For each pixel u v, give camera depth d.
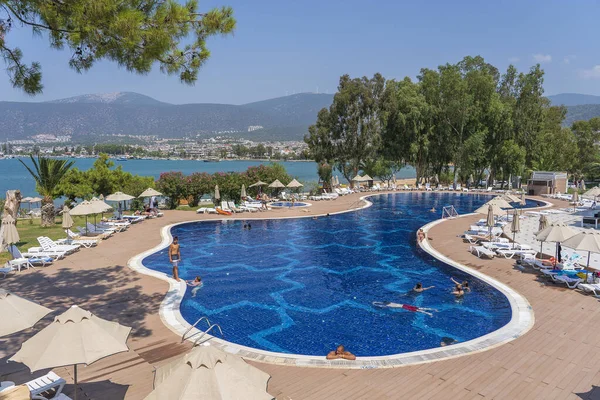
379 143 50.03
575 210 33.69
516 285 14.95
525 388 8.07
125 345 6.32
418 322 12.68
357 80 49.53
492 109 48.84
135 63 9.48
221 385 4.91
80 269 16.52
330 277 17.16
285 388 8.06
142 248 20.59
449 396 7.78
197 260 19.45
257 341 11.32
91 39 8.94
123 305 12.58
